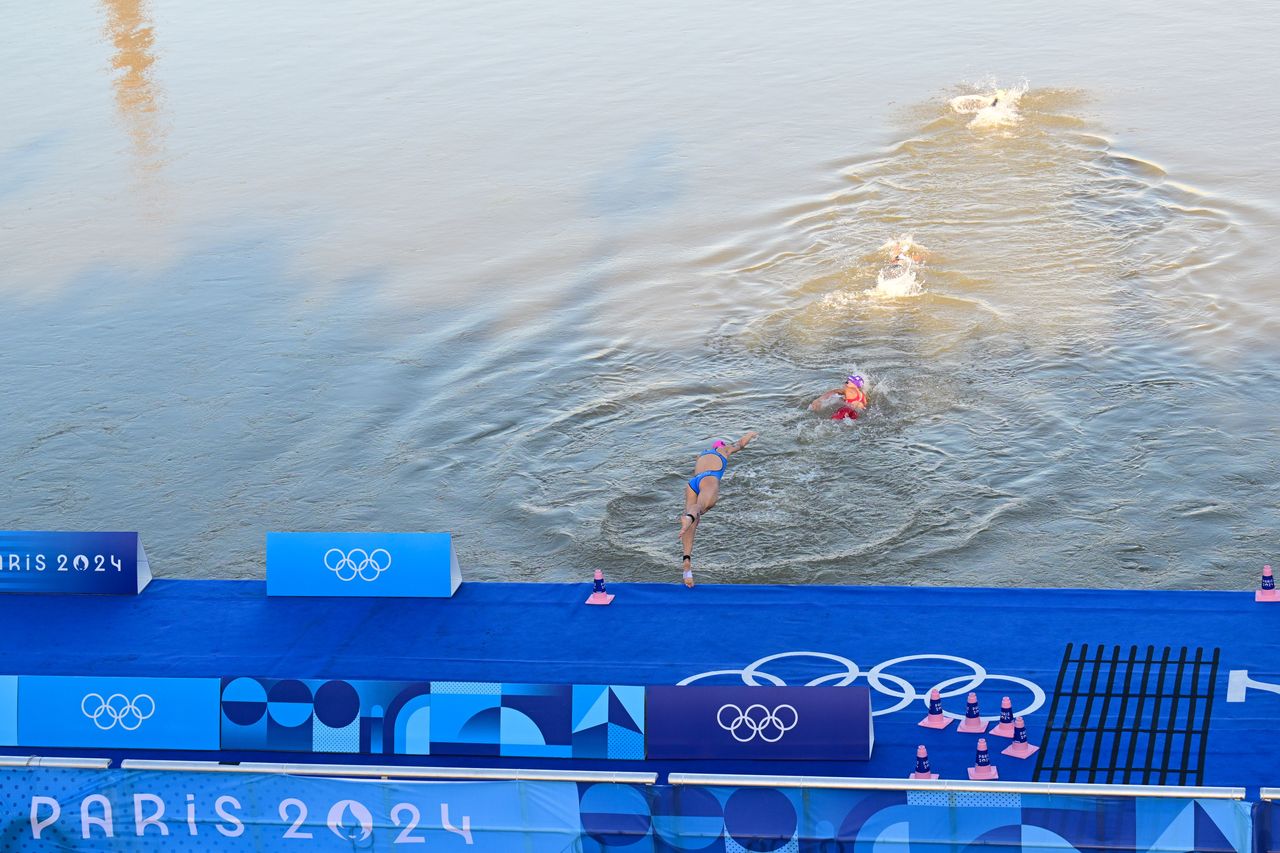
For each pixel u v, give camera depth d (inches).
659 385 686.5
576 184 1045.8
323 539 481.1
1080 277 794.2
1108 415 623.8
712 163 1075.3
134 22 1807.3
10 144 1266.0
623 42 1535.4
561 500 579.8
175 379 733.3
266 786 317.1
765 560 520.7
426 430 654.5
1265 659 398.0
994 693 389.7
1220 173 962.1
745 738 363.3
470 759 372.8
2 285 899.4
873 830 298.0
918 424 626.2
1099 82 1238.9
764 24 1583.4
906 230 894.4
